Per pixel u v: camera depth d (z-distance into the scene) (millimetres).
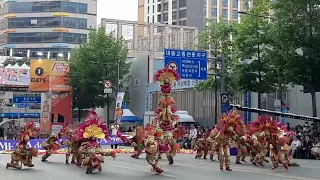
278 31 25438
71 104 45625
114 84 48500
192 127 31484
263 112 26484
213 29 35844
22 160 17516
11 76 42125
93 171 16594
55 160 22156
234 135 17109
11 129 47688
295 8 24984
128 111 46188
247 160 22078
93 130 16000
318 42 24625
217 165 19359
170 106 19359
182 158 23609
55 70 44312
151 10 119188
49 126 43750
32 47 95062
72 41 95188
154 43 65438
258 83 30156
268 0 29656
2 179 13992
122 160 22141
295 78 25344
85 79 47781
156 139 16344
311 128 26000
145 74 50094
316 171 16828
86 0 96938
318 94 32969
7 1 96562
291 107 34562
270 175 15336
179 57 29422
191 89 43469
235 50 33781
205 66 30031
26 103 48656
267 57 27984
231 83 34438
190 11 107500
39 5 95500
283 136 17250
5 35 96375
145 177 14703
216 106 35469
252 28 29766
